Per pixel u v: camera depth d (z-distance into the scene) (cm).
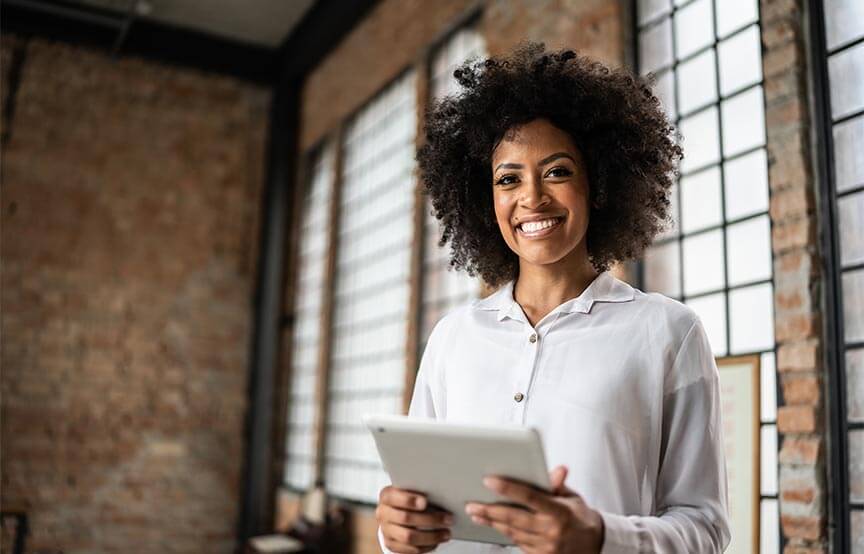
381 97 646
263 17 733
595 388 135
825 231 266
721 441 137
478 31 512
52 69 716
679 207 330
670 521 124
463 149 173
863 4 265
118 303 707
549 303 149
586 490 130
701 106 327
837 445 253
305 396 713
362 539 550
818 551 251
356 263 658
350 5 662
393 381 566
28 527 646
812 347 261
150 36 736
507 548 134
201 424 721
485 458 111
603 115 155
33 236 688
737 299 297
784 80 282
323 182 738
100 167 720
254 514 715
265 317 751
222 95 779
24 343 670
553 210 143
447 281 507
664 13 352
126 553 675
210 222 755
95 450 679
